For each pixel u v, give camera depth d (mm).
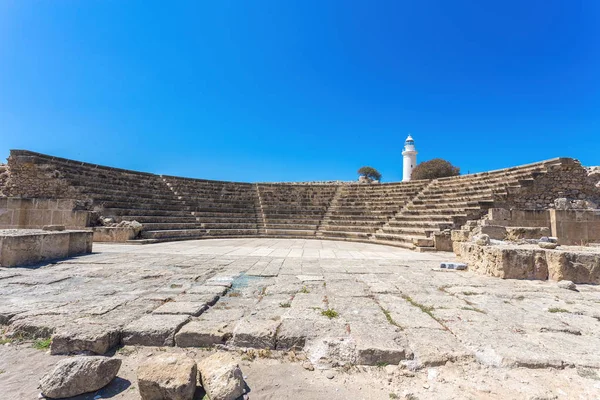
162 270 6543
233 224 18484
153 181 19250
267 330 3240
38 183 14570
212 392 2340
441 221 13539
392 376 2693
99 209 14023
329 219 19828
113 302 4199
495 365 2766
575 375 2639
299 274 6344
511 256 6105
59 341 2996
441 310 4090
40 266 6859
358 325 3482
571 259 5711
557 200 12906
